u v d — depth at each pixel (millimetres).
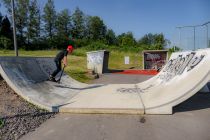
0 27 52312
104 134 4719
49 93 7809
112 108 6199
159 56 24047
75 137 4566
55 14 71500
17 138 4469
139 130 4934
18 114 5730
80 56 32969
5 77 7145
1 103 6395
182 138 4465
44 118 5750
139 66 28516
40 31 68312
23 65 8852
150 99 6992
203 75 5992
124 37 70875
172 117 5828
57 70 9594
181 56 9430
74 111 6258
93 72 17875
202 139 4402
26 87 7441
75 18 77125
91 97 7789
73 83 10938
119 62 31719
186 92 6012
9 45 46031
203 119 5629
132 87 9945
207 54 6879
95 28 79188
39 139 4461
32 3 65125
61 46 66000
